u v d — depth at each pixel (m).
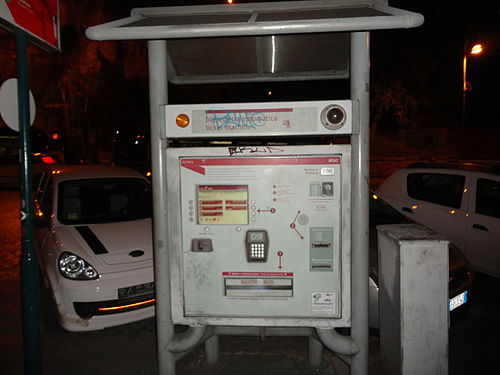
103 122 27.80
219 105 2.64
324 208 2.68
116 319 3.95
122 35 2.51
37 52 23.70
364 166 2.60
